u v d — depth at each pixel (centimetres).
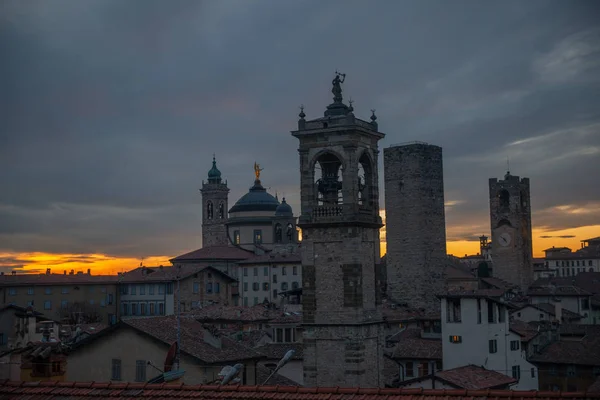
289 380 10488
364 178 10444
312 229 10044
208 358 9238
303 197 10125
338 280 9912
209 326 10344
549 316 18650
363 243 10044
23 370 6631
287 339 12512
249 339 13325
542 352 14088
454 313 12331
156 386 4750
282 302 19150
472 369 10950
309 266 10038
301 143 10212
